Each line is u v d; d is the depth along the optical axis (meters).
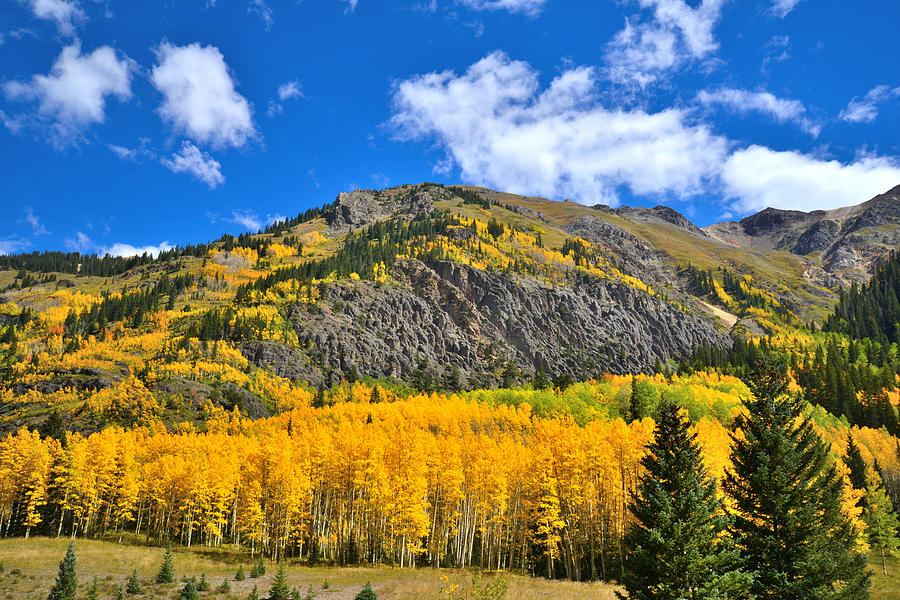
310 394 168.88
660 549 28.61
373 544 70.44
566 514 64.19
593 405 137.75
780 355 34.56
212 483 78.50
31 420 129.50
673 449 31.17
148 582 51.75
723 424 122.06
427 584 48.38
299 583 51.94
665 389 143.50
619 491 63.09
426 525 63.69
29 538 77.56
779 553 29.94
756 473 30.92
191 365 164.25
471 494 72.12
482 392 159.75
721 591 27.02
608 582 55.00
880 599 56.00
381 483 66.12
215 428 128.62
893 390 176.62
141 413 133.25
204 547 78.12
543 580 54.47
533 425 117.38
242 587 50.31
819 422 122.12
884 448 114.62
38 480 83.44
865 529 76.31
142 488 88.44
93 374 161.88
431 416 121.06
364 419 125.75
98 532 88.06
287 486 69.25
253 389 162.50
